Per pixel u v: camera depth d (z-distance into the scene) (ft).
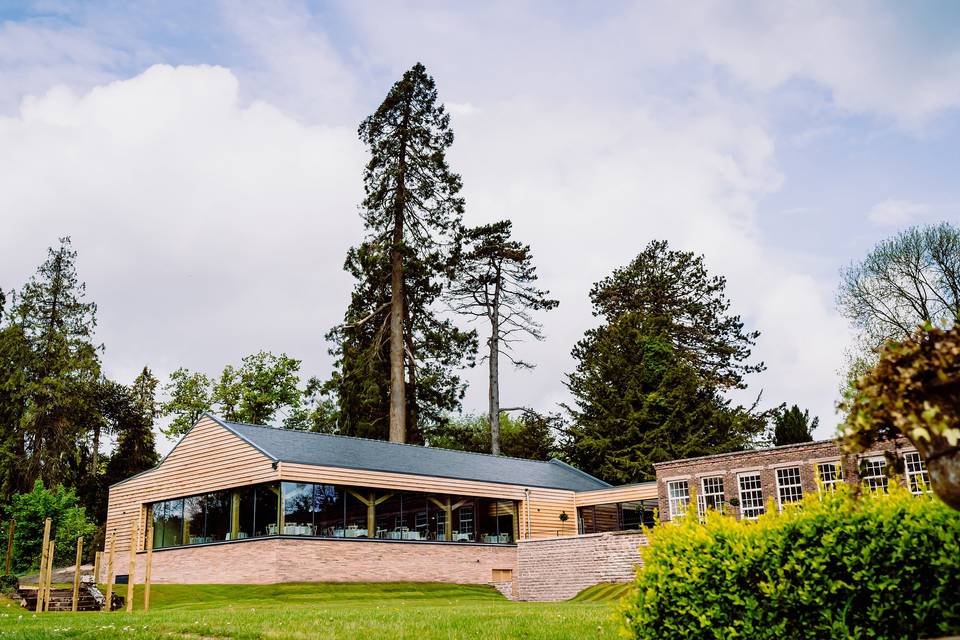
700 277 211.61
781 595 20.84
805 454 103.96
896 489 21.77
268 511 103.55
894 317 141.38
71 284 195.31
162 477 120.26
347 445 122.62
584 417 185.78
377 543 108.99
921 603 19.19
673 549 23.66
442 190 177.47
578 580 108.06
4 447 178.50
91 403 197.57
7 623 50.29
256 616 52.70
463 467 130.82
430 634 38.37
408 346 176.24
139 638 40.34
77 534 142.20
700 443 172.24
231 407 196.85
